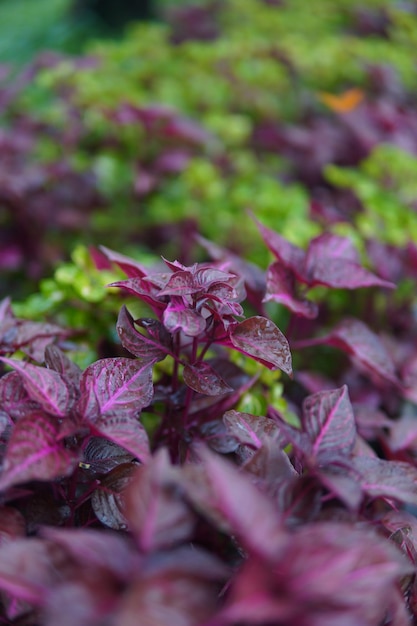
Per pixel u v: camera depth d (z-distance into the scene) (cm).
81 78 133
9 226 108
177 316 52
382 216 97
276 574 41
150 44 165
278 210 111
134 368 54
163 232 117
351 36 194
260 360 55
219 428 59
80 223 112
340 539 43
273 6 213
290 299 64
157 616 39
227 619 40
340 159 138
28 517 51
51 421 50
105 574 41
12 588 42
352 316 94
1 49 243
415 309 89
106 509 51
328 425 52
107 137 132
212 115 141
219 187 121
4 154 118
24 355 64
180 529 43
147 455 48
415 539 53
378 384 78
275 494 47
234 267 69
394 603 48
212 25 200
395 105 152
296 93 169
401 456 65
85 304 72
